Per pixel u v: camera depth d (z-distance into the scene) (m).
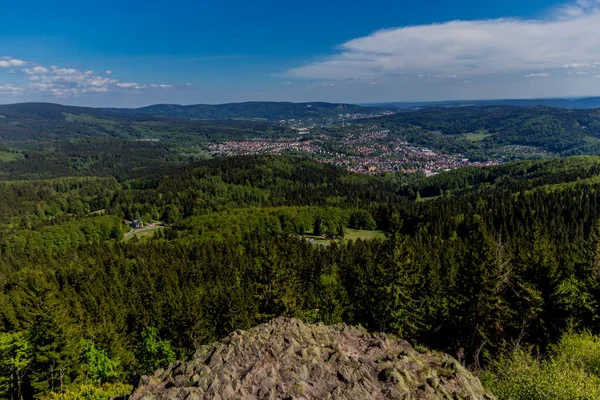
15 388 44.44
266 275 57.28
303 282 70.44
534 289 43.00
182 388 17.98
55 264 109.94
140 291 84.38
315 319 55.94
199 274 92.81
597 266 49.75
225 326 54.56
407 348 24.00
